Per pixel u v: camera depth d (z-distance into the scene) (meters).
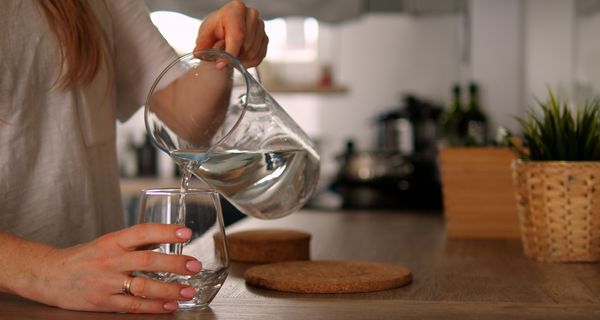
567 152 1.34
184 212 0.89
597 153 1.33
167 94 1.00
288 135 1.08
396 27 4.54
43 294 0.89
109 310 0.89
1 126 1.17
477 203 1.77
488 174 1.76
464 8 4.24
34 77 1.19
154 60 1.38
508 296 1.03
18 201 1.19
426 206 3.44
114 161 1.37
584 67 3.96
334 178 4.23
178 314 0.89
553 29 4.12
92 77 1.23
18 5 1.15
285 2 3.79
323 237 1.77
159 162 4.61
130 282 0.86
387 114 4.24
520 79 4.15
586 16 3.90
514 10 4.14
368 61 4.58
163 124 1.00
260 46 1.23
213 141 0.99
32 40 1.17
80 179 1.25
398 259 1.41
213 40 1.21
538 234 1.36
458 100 3.74
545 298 1.01
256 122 1.06
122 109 1.46
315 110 4.62
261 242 1.36
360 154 3.60
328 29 4.62
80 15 1.20
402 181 3.47
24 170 1.19
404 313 0.90
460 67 4.48
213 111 1.00
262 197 1.10
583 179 1.32
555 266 1.31
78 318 0.86
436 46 4.50
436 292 1.06
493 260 1.39
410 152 4.21
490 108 4.18
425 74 4.51
